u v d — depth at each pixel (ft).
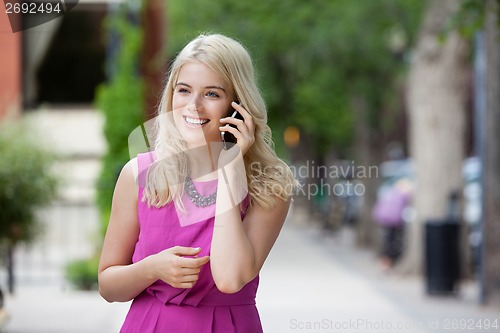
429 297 87.40
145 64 94.22
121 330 23.41
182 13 141.08
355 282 100.99
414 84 105.81
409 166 192.75
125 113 93.40
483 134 81.35
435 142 103.86
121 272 22.79
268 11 140.77
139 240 23.34
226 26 141.18
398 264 110.32
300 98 180.24
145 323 22.88
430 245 88.33
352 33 135.23
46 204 79.82
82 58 143.84
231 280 22.15
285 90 187.62
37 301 82.02
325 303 81.05
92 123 143.23
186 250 22.26
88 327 66.18
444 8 101.30
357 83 148.25
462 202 103.81
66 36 142.31
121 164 92.79
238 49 23.73
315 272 113.29
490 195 81.30
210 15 140.97
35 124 82.07
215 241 22.34
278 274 110.22
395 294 89.92
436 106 103.71
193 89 23.39
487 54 80.74
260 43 142.51
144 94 93.66
